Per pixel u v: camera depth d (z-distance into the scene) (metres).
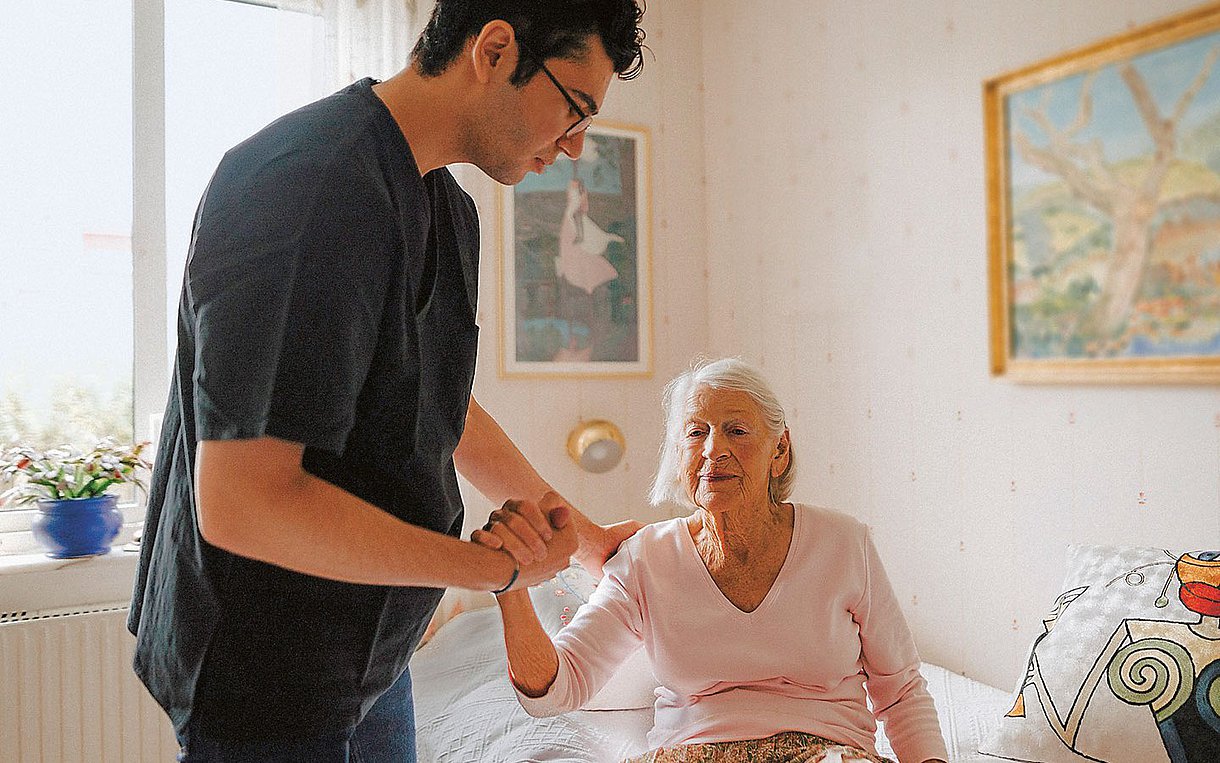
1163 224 1.84
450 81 0.95
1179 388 1.84
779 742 1.39
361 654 0.96
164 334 2.41
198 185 2.48
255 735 0.91
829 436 2.67
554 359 2.85
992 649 2.21
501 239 2.77
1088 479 2.00
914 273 2.39
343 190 0.83
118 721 2.06
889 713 1.52
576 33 0.93
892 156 2.44
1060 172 2.03
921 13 2.36
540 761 1.71
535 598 2.29
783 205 2.81
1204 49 1.78
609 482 2.96
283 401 0.76
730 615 1.50
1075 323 2.01
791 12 2.76
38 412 2.29
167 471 0.99
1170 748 1.46
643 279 3.01
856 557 1.54
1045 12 2.06
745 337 2.98
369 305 0.83
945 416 2.32
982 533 2.23
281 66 2.44
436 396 1.04
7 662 1.95
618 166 2.97
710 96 3.11
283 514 0.77
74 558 2.11
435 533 0.90
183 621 0.90
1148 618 1.61
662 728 1.56
